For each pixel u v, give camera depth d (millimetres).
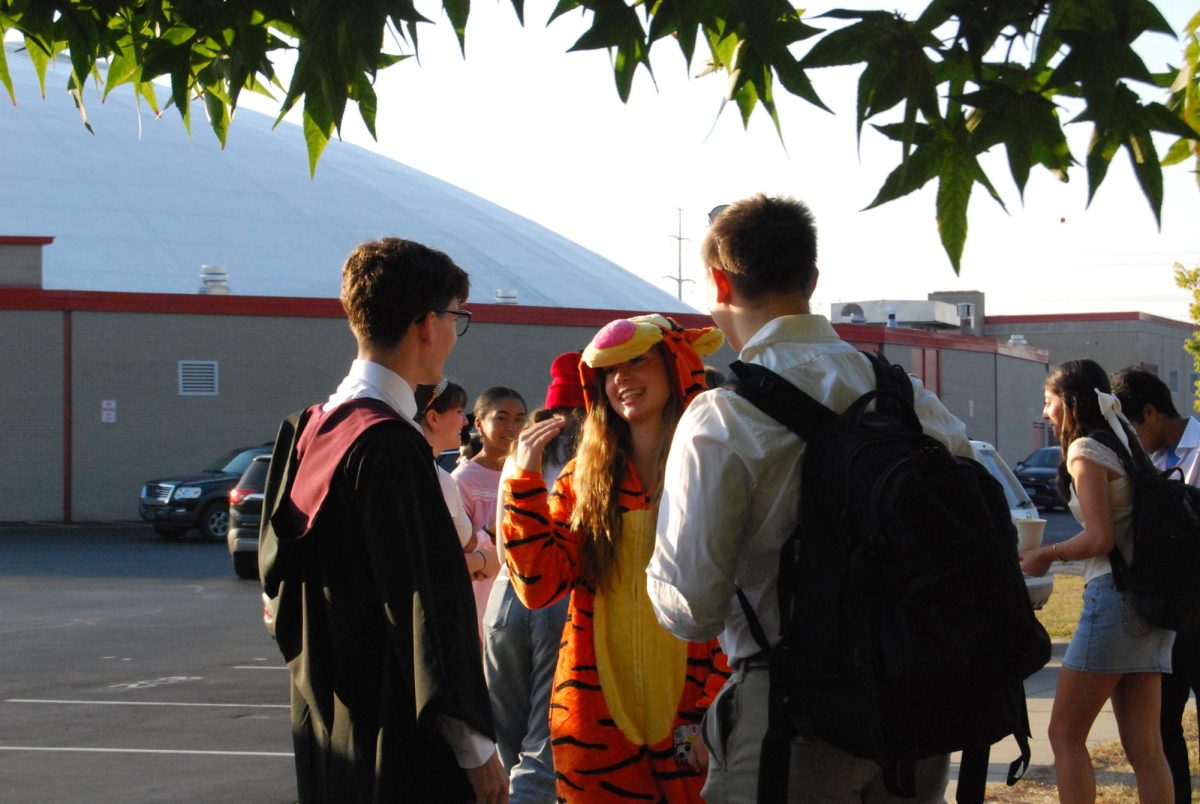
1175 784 4859
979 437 42656
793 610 2508
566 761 3514
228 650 11234
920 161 2641
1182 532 4246
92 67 3588
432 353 3010
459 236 38344
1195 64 3205
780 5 2621
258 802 6031
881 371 2715
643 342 3432
